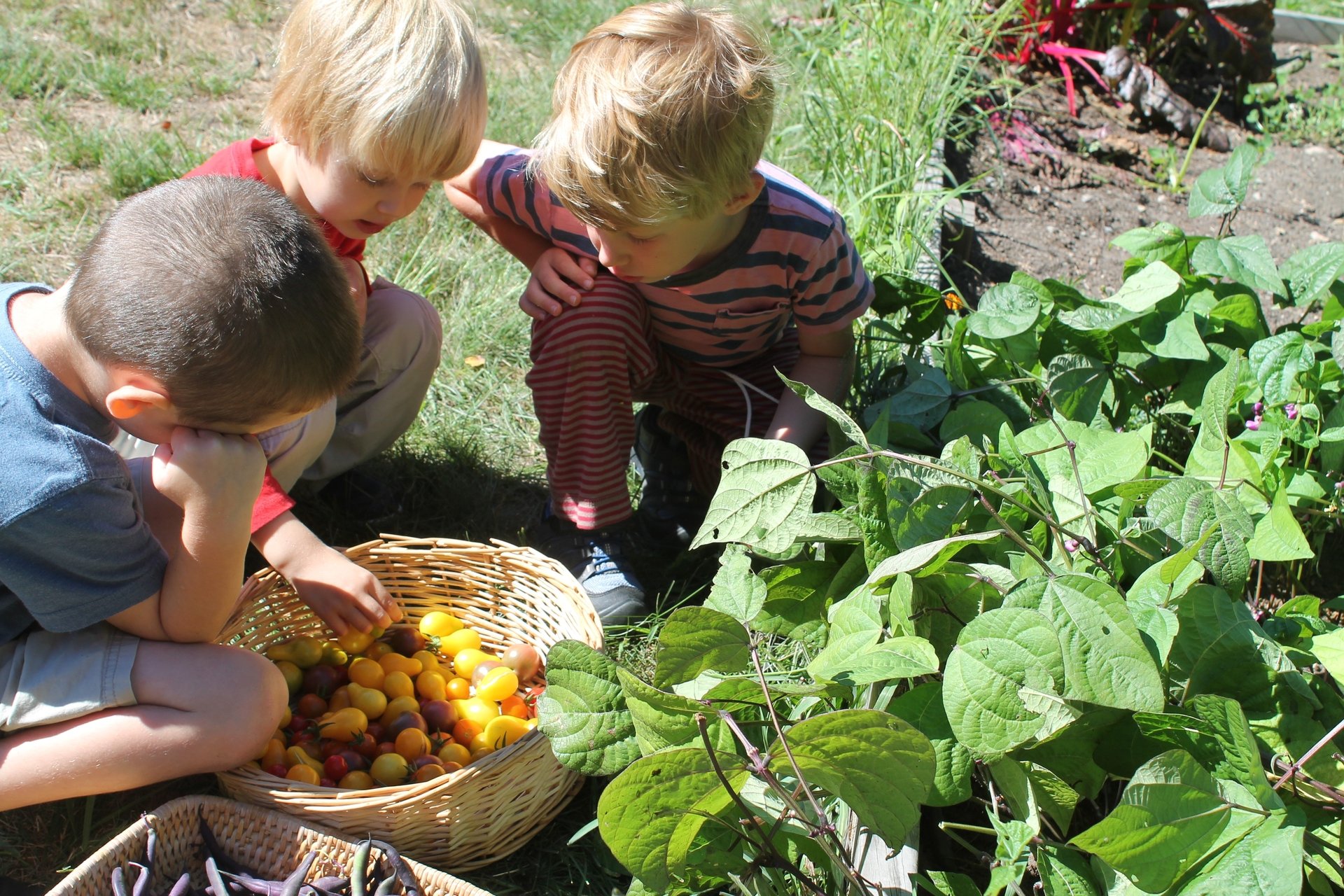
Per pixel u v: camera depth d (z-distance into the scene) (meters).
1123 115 4.36
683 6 1.92
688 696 1.51
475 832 1.68
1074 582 1.45
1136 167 4.09
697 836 1.52
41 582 1.55
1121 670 1.39
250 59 3.92
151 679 1.64
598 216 1.84
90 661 1.63
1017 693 1.41
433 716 1.94
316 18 1.89
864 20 4.11
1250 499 1.88
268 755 1.76
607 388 2.19
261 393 1.54
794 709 1.68
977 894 1.48
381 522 2.46
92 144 3.25
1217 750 1.46
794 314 2.25
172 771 1.63
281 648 2.01
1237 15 4.55
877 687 1.63
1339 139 4.35
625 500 2.29
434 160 1.95
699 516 2.54
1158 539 1.77
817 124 3.60
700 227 1.92
